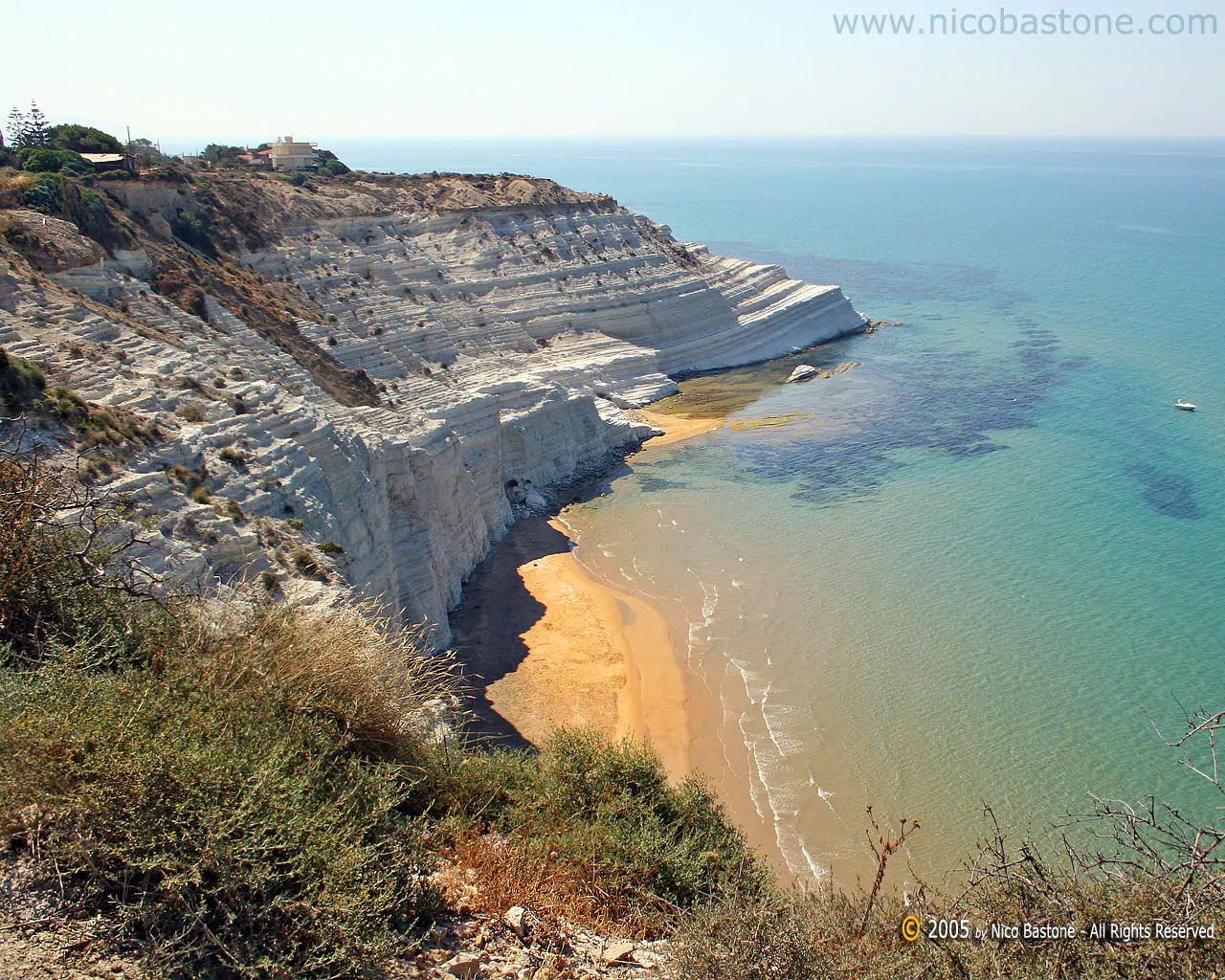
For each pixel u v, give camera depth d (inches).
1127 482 2484.0
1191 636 1731.1
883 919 402.9
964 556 2096.5
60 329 1360.7
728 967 376.8
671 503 2504.9
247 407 1401.3
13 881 332.2
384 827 438.3
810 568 2079.2
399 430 1916.8
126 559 593.0
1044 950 345.4
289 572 1090.7
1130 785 1332.4
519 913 434.0
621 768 652.1
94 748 360.2
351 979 346.0
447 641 1742.1
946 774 1369.3
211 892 336.2
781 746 1448.1
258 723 436.8
